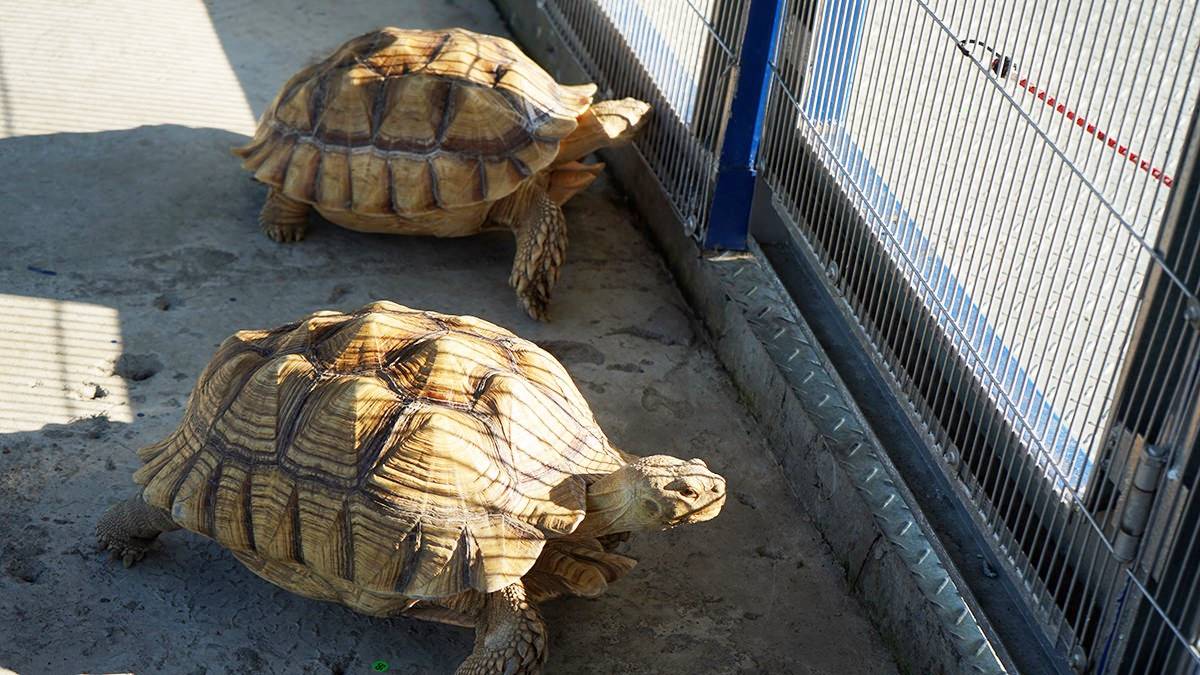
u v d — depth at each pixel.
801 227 2.46
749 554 2.21
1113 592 1.81
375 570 1.88
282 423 1.94
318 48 3.35
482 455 1.91
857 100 2.29
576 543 2.01
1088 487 1.84
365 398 1.92
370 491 1.89
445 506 1.89
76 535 2.10
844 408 2.31
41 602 2.01
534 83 2.64
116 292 2.52
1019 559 1.95
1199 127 1.67
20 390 2.29
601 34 3.04
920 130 2.14
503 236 2.80
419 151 2.51
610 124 2.70
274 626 2.02
